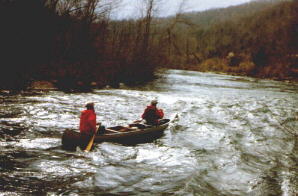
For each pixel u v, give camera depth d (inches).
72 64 994.7
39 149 328.2
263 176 305.1
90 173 276.1
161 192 248.4
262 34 4136.3
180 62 3287.4
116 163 308.7
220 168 321.4
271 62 2795.3
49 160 297.7
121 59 1155.9
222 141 431.8
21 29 825.5
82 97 721.0
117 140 372.5
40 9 863.7
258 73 2581.2
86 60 1034.7
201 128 500.4
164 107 684.1
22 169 269.4
